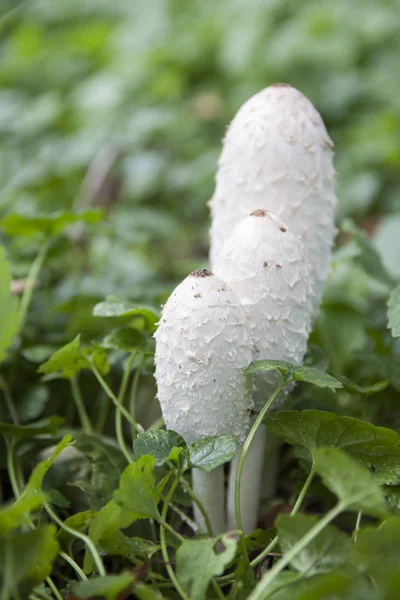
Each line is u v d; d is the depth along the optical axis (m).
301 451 0.56
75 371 0.62
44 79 1.66
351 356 0.69
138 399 0.68
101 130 1.23
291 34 1.54
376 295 0.80
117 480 0.59
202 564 0.50
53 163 1.19
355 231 0.68
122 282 0.81
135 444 0.53
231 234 0.57
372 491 0.49
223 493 0.58
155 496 0.53
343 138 1.40
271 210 0.58
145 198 1.23
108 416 0.67
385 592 0.49
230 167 0.59
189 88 1.61
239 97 1.50
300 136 0.58
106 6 2.00
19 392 0.66
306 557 0.50
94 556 0.51
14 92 1.56
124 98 1.40
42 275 0.82
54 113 1.25
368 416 0.64
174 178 1.26
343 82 1.49
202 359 0.54
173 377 0.54
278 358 0.56
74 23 2.00
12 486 0.62
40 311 0.75
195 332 0.54
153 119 1.22
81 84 1.56
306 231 0.59
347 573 0.49
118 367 0.68
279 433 0.55
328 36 1.53
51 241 0.75
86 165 1.23
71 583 0.53
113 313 0.60
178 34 1.65
